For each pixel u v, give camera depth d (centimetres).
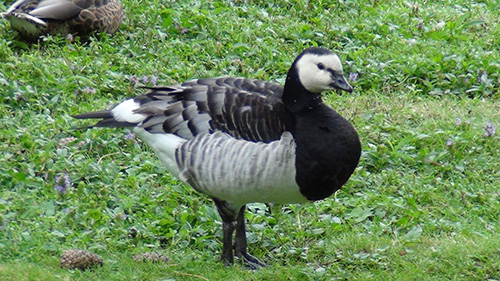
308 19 1802
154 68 1516
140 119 1014
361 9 1875
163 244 1074
